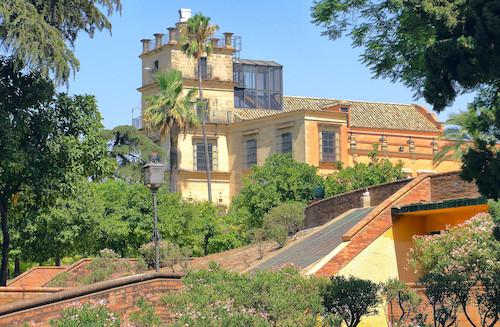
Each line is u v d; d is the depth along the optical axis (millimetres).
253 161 71000
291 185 50875
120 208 48500
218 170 72375
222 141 72875
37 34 25484
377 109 78750
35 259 45219
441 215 22750
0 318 16000
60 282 31141
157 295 17047
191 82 72688
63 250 44750
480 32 13844
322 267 21438
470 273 19438
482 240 19781
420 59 22703
